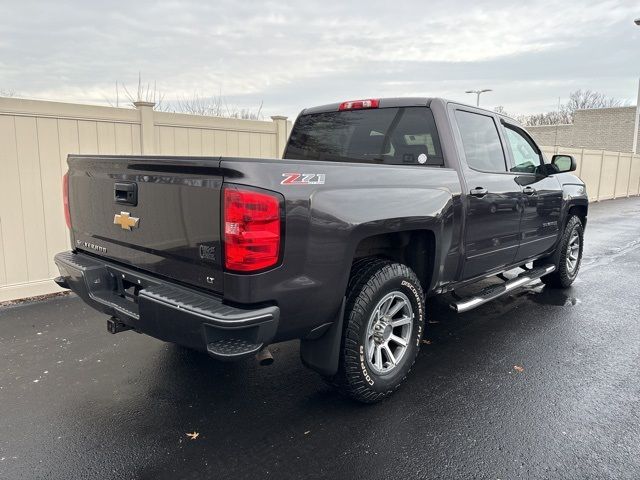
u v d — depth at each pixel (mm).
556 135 37125
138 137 6336
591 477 2586
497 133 4609
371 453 2787
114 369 3832
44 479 2557
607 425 3080
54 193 5648
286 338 2791
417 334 3545
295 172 2619
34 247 5570
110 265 3279
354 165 2998
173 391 3496
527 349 4297
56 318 4949
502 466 2674
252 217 2438
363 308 3064
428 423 3096
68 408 3256
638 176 22516
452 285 3967
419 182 3426
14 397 3387
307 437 2941
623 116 33188
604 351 4262
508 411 3246
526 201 4727
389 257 3656
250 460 2723
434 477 2586
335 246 2785
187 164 2609
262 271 2498
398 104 4113
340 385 3152
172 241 2793
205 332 2475
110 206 3223
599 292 6152
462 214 3799
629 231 11367
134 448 2826
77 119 5734
